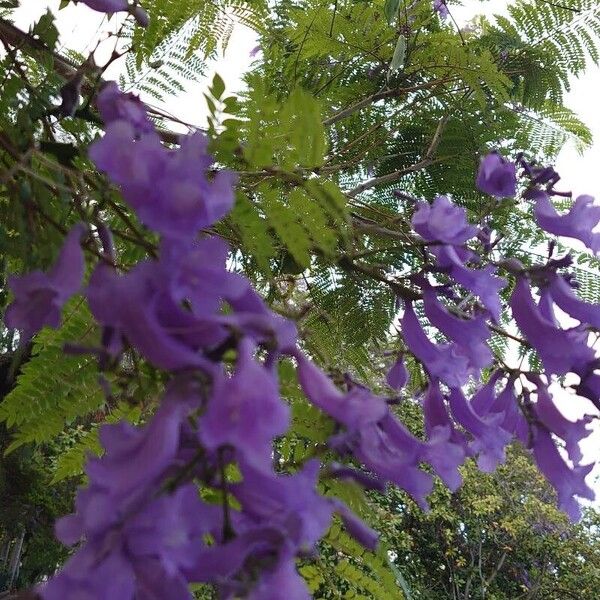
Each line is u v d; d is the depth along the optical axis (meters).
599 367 0.32
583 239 0.36
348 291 0.49
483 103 0.57
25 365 0.35
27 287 0.20
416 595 2.37
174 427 0.17
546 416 0.33
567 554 2.51
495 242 0.39
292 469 0.34
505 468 2.46
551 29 0.66
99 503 0.17
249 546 0.17
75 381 0.35
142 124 0.26
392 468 0.25
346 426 0.22
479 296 0.32
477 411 0.35
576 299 0.34
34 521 1.43
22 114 0.31
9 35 0.34
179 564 0.17
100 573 0.16
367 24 0.61
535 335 0.33
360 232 0.41
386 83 0.60
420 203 0.34
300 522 0.17
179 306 0.18
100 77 0.33
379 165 0.64
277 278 0.45
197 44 0.47
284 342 0.19
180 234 0.18
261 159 0.27
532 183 0.38
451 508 2.47
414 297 0.34
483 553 2.54
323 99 0.60
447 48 0.59
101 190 0.28
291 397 0.33
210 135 0.27
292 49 0.67
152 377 0.27
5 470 1.31
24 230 0.29
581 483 0.32
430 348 0.33
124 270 0.32
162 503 0.17
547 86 0.67
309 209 0.29
